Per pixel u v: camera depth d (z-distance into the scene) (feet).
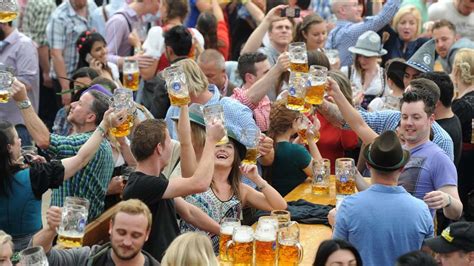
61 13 84.43
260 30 73.56
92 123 54.39
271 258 43.98
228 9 91.35
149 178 45.60
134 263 41.37
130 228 40.50
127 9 82.74
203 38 79.97
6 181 46.83
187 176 49.16
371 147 42.55
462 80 62.34
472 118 60.18
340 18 83.35
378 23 80.64
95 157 52.65
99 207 53.78
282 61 59.93
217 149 51.03
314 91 51.21
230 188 51.72
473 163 60.64
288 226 44.60
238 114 54.90
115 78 75.31
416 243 42.06
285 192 58.65
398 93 66.18
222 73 66.28
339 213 42.73
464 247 40.34
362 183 53.78
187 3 80.53
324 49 77.10
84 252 43.45
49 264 42.83
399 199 42.09
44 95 88.38
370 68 72.23
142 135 45.85
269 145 56.03
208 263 39.50
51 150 53.11
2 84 49.88
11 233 47.52
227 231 45.42
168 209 46.91
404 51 84.02
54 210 42.88
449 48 81.71
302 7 86.38
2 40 78.54
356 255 38.24
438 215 55.88
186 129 48.52
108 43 82.02
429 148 48.26
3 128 47.09
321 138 61.41
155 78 71.56
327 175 56.75
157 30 77.25
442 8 89.35
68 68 85.25
